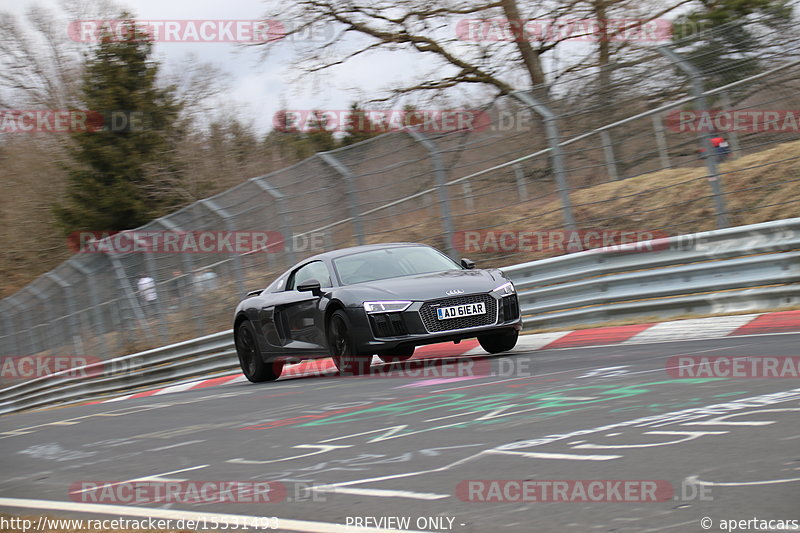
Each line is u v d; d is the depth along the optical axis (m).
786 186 42.34
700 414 16.62
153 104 123.69
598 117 41.28
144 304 60.22
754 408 16.56
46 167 142.62
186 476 17.39
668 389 19.64
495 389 23.12
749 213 42.31
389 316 29.78
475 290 30.42
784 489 11.42
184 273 57.03
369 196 47.41
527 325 41.19
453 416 19.89
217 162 129.38
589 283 38.84
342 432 19.89
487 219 46.03
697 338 29.28
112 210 117.56
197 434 23.19
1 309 80.44
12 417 42.78
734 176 45.22
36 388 68.69
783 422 15.14
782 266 32.97
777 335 26.55
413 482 14.34
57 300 69.38
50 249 142.50
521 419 18.45
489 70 74.75
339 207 48.44
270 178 51.50
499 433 17.31
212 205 54.81
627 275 37.75
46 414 40.00
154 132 122.25
